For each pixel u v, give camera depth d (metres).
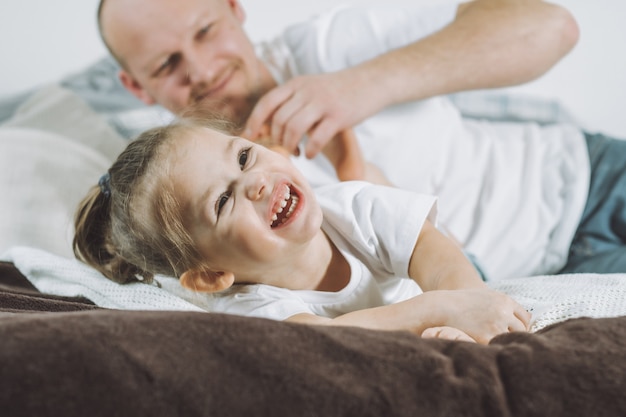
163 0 1.58
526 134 1.75
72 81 2.15
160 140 1.10
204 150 1.05
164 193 1.05
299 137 1.44
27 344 0.54
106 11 1.63
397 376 0.55
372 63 1.58
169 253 1.08
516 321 0.81
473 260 1.39
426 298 0.86
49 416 0.51
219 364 0.55
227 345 0.56
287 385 0.54
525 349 0.59
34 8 2.21
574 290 0.97
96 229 1.20
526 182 1.62
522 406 0.54
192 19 1.59
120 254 1.15
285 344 0.57
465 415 0.53
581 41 2.19
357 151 1.50
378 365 0.56
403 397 0.54
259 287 1.05
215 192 1.00
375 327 0.87
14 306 0.93
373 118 1.69
